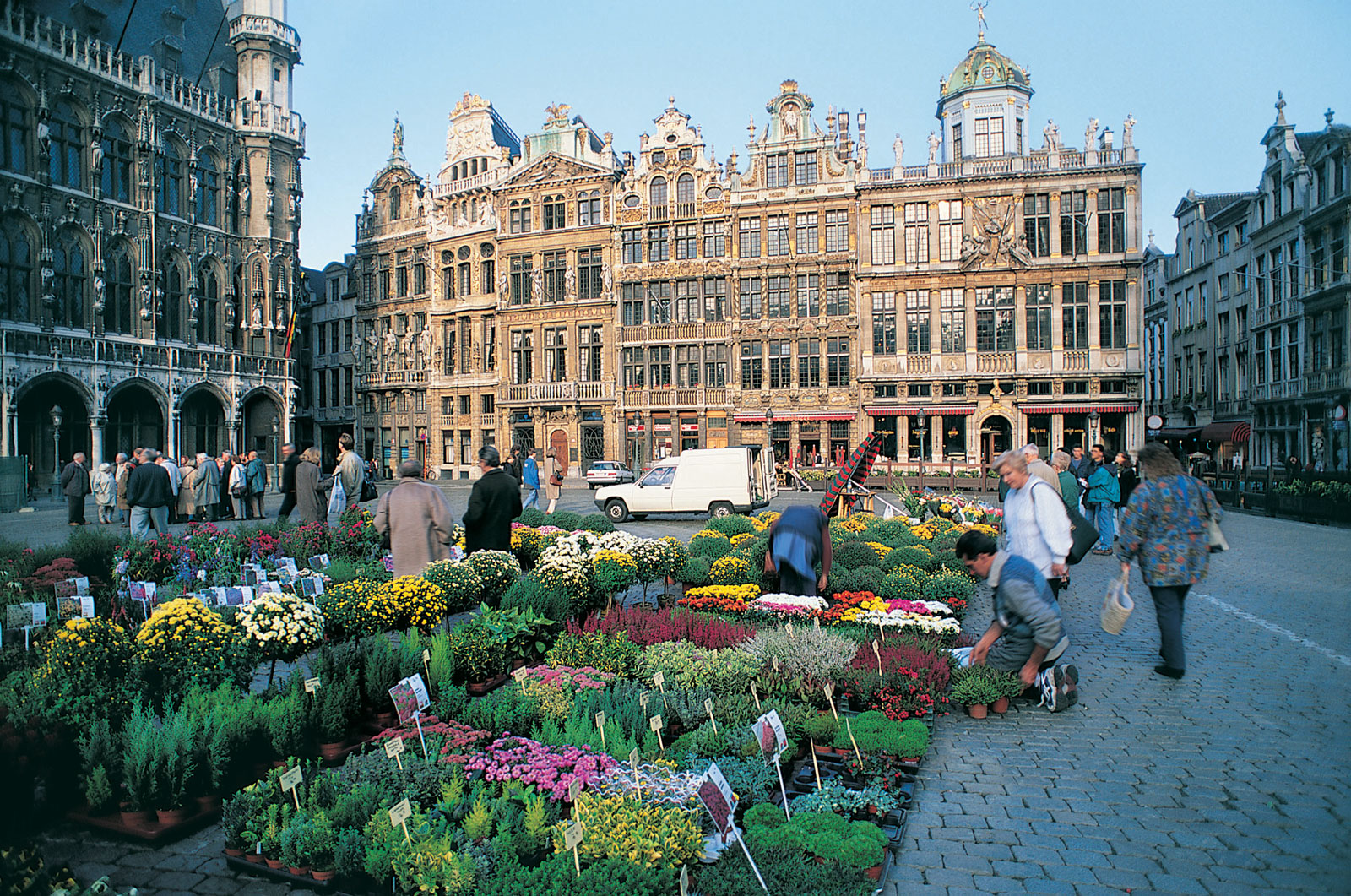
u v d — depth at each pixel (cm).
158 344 4094
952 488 3053
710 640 828
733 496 2409
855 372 4531
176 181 4281
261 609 693
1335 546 1900
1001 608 743
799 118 4647
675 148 4856
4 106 3534
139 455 2123
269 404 4753
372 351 5831
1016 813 534
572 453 5081
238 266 4584
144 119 4056
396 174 5738
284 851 452
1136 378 4175
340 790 504
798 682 692
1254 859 469
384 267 5819
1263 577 1435
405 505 962
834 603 1023
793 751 590
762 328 4678
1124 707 741
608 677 700
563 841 434
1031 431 4362
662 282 4919
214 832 520
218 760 524
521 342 5306
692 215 4819
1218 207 5316
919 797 559
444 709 629
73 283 3800
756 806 495
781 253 4694
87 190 3841
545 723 594
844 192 4553
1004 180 4316
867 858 441
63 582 811
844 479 1706
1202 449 5234
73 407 3847
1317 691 778
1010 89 4481
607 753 550
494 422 5384
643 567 1116
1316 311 3834
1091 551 1741
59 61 3684
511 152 5794
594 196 5091
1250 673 841
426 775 507
